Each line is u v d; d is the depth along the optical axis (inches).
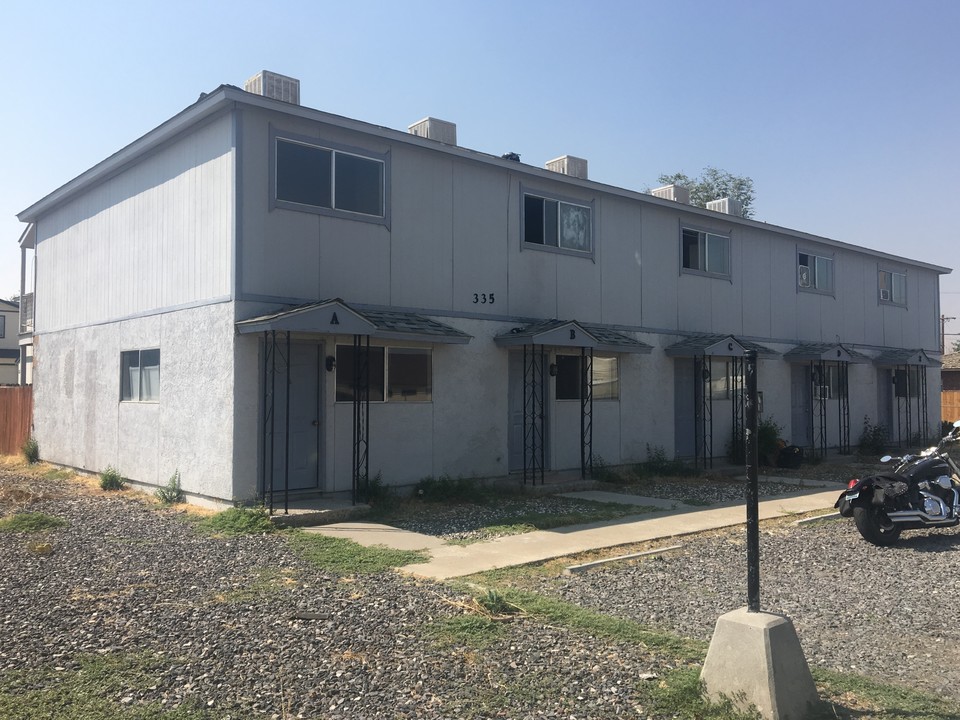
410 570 314.8
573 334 557.0
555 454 601.6
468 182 551.2
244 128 439.8
